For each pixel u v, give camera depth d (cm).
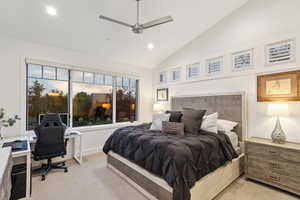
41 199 211
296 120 257
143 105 527
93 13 282
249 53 316
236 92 324
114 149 292
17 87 303
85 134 396
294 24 262
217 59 369
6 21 266
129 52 428
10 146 208
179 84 458
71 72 381
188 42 430
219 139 249
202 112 299
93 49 386
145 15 305
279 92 274
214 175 214
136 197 216
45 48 336
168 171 178
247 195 220
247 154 264
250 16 314
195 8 317
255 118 305
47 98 349
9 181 160
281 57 275
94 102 426
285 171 224
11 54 297
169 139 230
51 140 271
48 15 269
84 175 281
